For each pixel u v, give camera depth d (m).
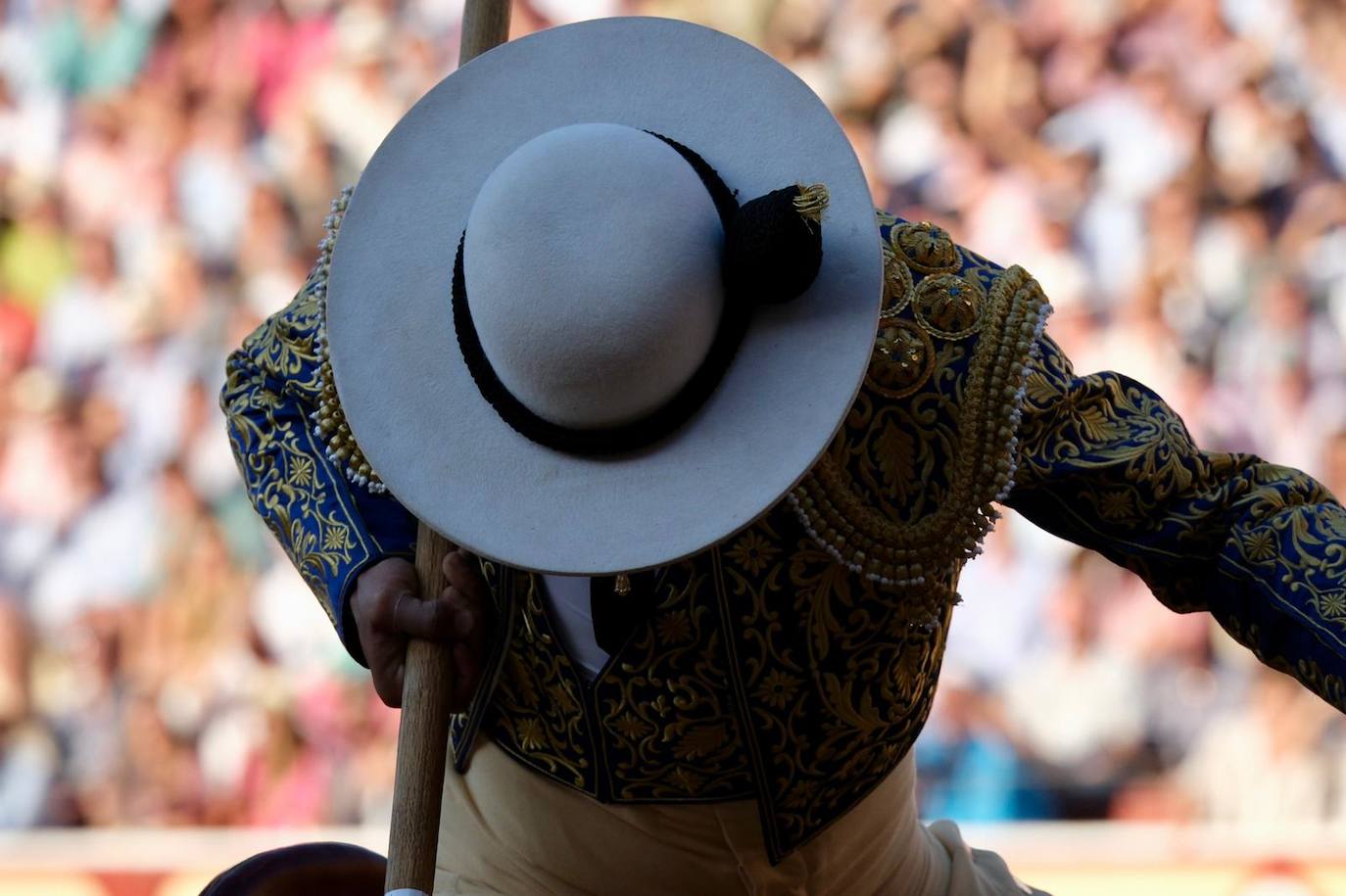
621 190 4.40
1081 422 5.14
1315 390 19.03
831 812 5.43
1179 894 16.64
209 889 5.55
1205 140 19.56
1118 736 17.31
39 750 18.19
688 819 5.41
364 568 5.40
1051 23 19.92
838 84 20.14
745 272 4.39
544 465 4.60
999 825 17.11
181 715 18.23
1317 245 19.27
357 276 4.84
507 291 4.38
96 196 20.22
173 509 19.05
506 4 5.53
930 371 5.00
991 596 17.59
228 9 20.62
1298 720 17.16
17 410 19.41
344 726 18.12
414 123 4.95
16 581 18.66
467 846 5.83
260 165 20.41
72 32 20.56
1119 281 19.41
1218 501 5.06
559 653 5.30
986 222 19.77
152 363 19.69
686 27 4.86
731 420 4.52
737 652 5.11
